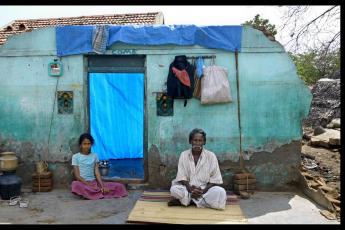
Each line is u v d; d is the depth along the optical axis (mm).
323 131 10938
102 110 8062
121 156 8508
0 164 6312
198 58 6656
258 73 6648
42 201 6168
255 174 6770
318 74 13039
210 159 5973
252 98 6684
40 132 6957
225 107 6719
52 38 6812
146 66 6754
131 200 6254
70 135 6926
